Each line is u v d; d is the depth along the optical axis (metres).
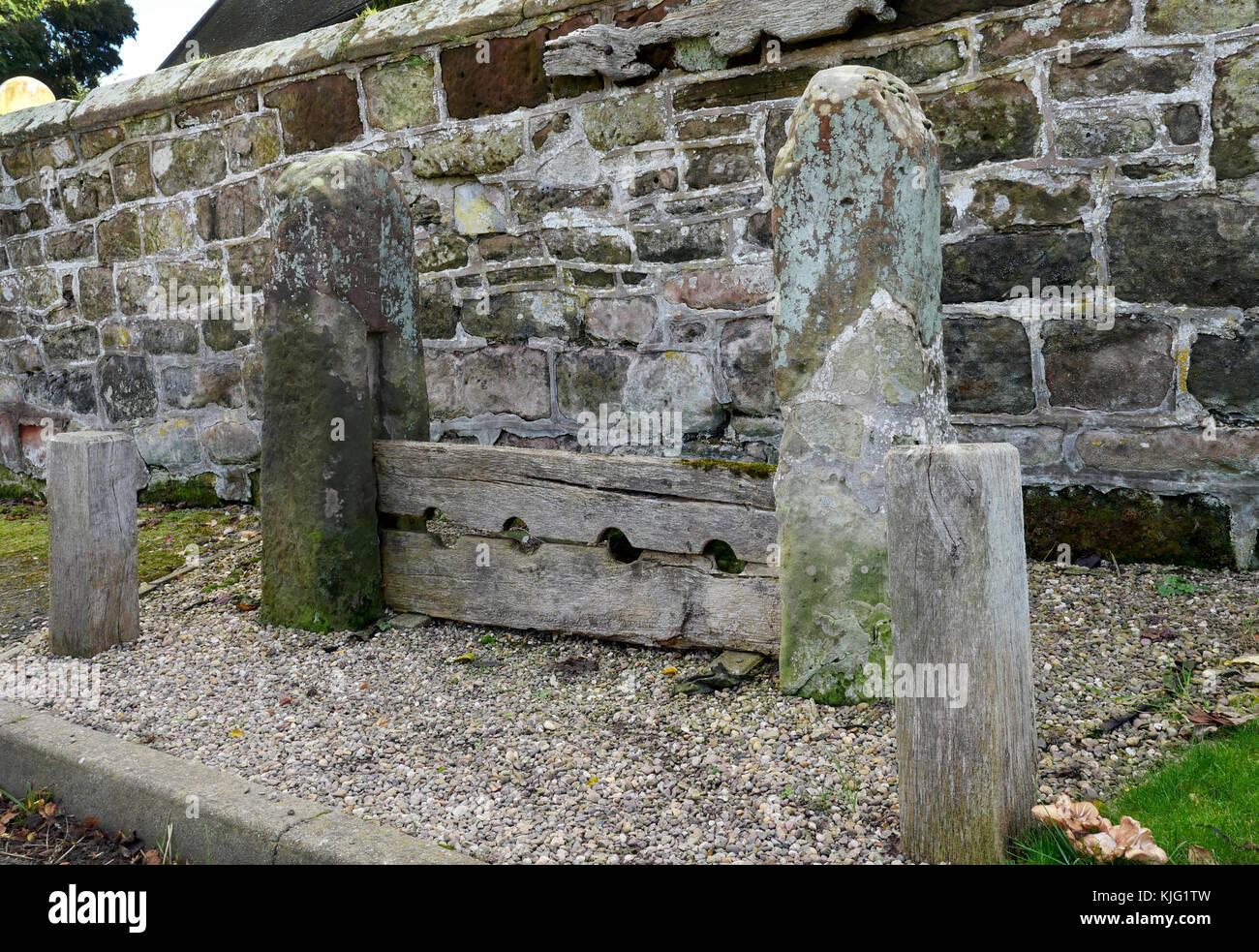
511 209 4.57
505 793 2.40
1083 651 2.80
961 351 3.70
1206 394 3.33
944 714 1.86
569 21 4.28
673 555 3.09
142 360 5.70
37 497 6.27
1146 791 2.07
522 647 3.33
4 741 2.80
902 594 1.89
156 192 5.49
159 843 2.40
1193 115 3.24
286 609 3.59
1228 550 3.32
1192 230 3.28
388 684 3.11
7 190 6.12
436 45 4.58
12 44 15.47
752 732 2.58
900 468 1.87
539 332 4.60
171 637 3.60
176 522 5.24
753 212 4.02
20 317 6.24
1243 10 3.13
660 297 4.29
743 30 3.86
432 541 3.55
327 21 8.06
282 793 2.39
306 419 3.45
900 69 3.69
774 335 2.71
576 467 3.20
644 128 4.20
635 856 2.09
